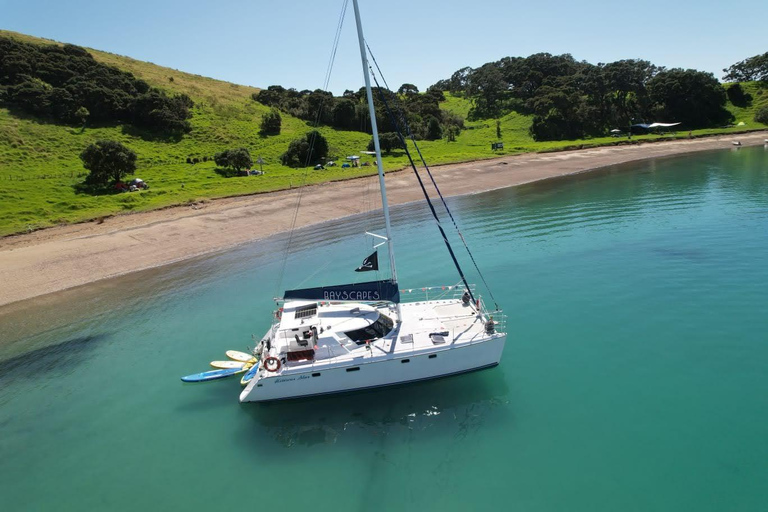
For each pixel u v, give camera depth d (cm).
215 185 5312
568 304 2120
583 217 3650
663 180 5038
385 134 8175
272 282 2689
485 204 4441
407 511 1116
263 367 1476
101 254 3266
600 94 10300
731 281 2223
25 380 1784
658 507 1070
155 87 8462
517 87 11788
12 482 1272
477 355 1566
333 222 4066
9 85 6662
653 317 1947
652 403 1427
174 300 2498
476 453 1281
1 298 2648
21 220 3894
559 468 1206
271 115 8375
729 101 10444
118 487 1236
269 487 1217
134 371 1809
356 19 1362
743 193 4062
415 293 2347
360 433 1389
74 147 6244
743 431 1286
